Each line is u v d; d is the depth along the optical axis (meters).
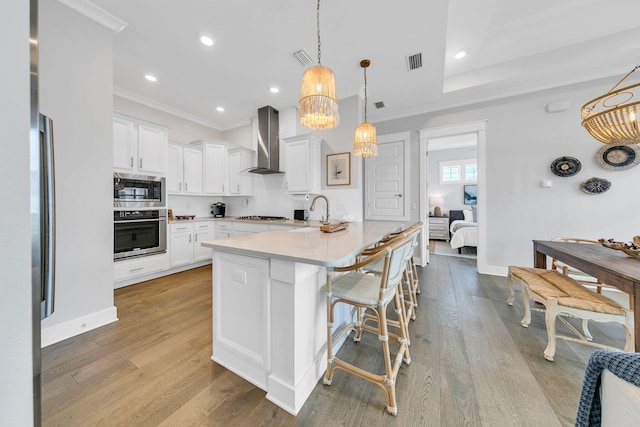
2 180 0.40
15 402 0.42
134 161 2.98
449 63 3.12
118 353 1.64
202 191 4.14
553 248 2.07
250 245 1.48
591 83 2.91
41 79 1.69
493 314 2.25
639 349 1.21
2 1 0.40
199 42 2.35
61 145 1.79
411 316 2.16
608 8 2.38
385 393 1.21
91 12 1.90
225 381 1.40
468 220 6.48
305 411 1.20
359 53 2.50
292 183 3.66
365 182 4.34
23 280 0.43
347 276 1.66
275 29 2.17
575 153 2.98
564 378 1.41
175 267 3.53
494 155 3.41
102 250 2.02
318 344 1.44
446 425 1.12
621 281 1.32
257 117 4.34
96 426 1.11
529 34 2.69
